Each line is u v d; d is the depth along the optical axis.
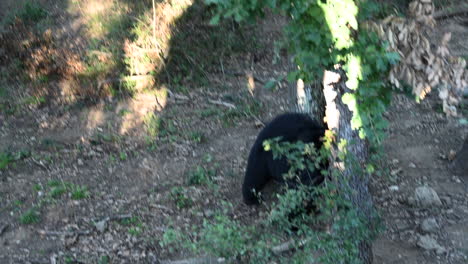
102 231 8.07
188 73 12.26
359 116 4.60
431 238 7.71
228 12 4.47
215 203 8.62
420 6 4.48
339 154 5.69
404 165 9.32
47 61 12.17
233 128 10.62
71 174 9.37
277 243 6.57
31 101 11.47
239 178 9.20
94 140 10.24
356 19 4.48
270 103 11.34
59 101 11.53
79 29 13.04
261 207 8.37
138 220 8.30
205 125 10.72
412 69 4.38
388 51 4.34
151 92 11.73
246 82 12.10
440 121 10.47
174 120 10.87
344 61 4.70
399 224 8.06
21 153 9.84
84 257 7.61
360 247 6.04
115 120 10.91
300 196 6.12
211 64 12.62
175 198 8.75
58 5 13.80
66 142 10.28
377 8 4.54
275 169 7.73
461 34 13.45
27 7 13.46
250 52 12.98
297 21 4.51
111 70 12.13
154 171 9.45
